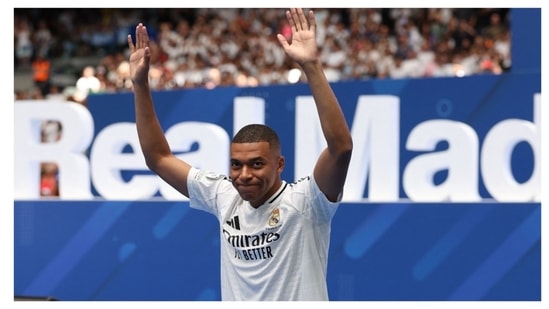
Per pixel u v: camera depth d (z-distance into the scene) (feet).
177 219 29.09
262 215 14.01
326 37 49.32
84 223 30.14
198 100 29.27
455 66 43.68
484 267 25.40
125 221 29.68
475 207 25.50
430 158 26.16
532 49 25.52
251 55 50.31
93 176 30.07
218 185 14.90
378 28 49.80
